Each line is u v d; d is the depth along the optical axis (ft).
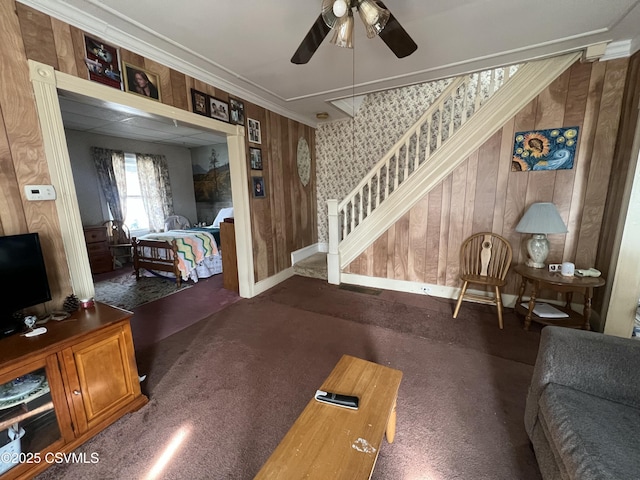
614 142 7.95
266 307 10.44
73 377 4.59
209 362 7.06
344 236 12.62
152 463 4.40
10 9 4.92
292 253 14.14
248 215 10.96
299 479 2.81
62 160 5.68
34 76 5.20
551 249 9.05
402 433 4.87
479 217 9.95
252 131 11.00
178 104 8.08
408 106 13.35
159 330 8.81
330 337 8.18
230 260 12.28
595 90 8.00
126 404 5.39
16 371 3.93
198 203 22.88
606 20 6.41
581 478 2.79
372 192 14.69
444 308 9.97
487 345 7.57
